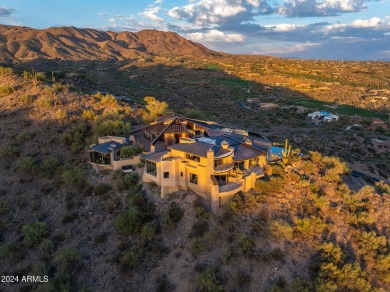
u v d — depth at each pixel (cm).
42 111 5956
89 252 3512
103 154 4384
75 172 4462
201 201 3738
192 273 3170
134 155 4491
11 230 3884
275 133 9300
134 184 4138
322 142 8631
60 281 3172
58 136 5353
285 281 3009
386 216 3962
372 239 3462
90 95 7338
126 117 6234
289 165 4503
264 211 3609
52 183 4488
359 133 10031
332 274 3036
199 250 3306
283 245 3306
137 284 3180
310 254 3266
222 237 3384
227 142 4078
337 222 3684
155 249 3400
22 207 4175
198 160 3781
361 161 7475
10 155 4953
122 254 3391
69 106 6241
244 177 3816
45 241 3591
